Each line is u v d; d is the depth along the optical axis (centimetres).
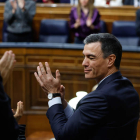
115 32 966
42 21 972
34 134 775
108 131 259
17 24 877
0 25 1018
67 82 775
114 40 278
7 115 203
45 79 292
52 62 773
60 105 286
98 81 290
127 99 272
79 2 855
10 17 868
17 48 769
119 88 274
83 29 850
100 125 260
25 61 773
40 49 767
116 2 1087
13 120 209
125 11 994
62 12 1000
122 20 996
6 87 783
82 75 767
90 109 259
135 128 285
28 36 891
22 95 782
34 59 773
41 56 772
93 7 855
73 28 859
